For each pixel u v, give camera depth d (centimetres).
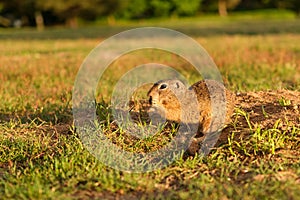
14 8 6731
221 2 7788
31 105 1132
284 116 772
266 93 916
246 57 2055
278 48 2483
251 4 8375
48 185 619
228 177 640
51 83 1527
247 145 715
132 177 639
